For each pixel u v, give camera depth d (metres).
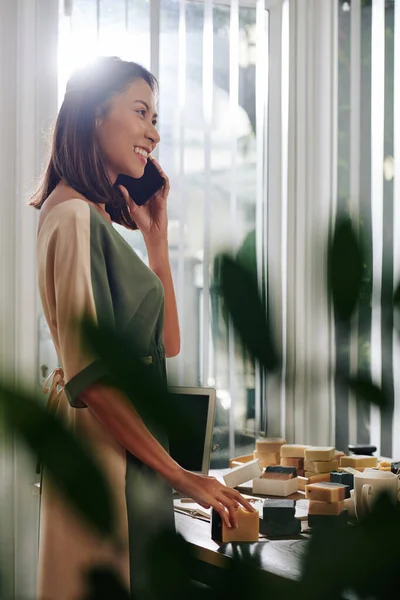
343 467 2.13
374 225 2.76
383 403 0.22
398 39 2.79
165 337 2.08
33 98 2.35
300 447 2.19
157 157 2.50
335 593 0.19
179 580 0.21
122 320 1.58
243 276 0.19
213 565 0.21
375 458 2.14
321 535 0.20
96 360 0.19
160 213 2.08
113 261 1.59
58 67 2.38
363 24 2.80
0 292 2.31
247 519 1.59
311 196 2.74
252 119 2.66
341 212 0.21
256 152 2.66
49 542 1.48
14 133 2.34
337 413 2.68
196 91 2.56
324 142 2.77
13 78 2.34
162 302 1.66
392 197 2.79
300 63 2.74
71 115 1.72
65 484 0.18
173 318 2.10
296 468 2.16
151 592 0.21
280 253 2.69
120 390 0.19
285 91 2.73
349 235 0.21
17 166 2.33
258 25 2.67
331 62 2.78
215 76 2.60
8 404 0.18
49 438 0.18
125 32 2.45
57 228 1.57
